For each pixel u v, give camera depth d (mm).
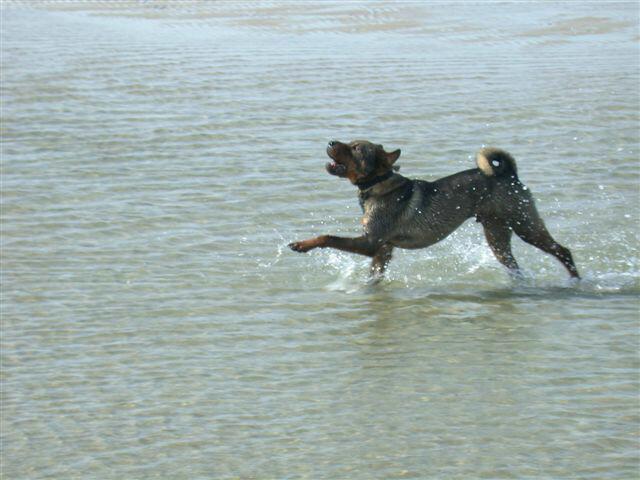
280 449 8734
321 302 12297
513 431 8953
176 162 17656
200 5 33469
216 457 8625
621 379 9984
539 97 22000
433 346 10977
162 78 23344
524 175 16984
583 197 15977
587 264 13570
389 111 20922
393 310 12055
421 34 28984
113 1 33969
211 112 20750
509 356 10633
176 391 9883
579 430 8945
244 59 25469
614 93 22312
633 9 33125
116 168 17266
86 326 11461
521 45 27641
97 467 8516
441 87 22922
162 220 14938
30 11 32188
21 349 10867
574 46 27547
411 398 9656
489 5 33812
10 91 22016
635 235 14516
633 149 18406
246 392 9852
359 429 9055
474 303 12305
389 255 13031
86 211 15234
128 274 13023
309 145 18672
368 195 12664
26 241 14055
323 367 10430
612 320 11641
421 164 17609
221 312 11914
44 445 8891
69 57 25219
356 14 31938
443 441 8812
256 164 17531
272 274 13148
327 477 8266
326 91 22500
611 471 8266
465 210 12820
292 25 30156
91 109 20859
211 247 13992
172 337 11195
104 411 9492
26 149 18266
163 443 8883
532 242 13047
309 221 15023
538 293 12656
